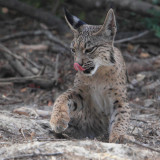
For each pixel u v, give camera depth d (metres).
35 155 7.02
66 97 8.95
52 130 9.16
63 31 19.50
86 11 20.23
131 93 13.88
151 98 13.30
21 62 15.45
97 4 19.59
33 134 8.62
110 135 8.73
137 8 18.73
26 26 20.62
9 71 15.66
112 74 9.16
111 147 7.46
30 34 19.08
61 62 15.34
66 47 14.73
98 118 9.59
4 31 20.17
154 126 10.21
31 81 14.76
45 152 7.12
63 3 21.38
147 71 15.59
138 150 7.54
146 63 15.84
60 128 8.37
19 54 16.53
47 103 13.24
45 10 21.75
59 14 21.20
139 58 17.25
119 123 8.92
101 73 9.12
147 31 18.97
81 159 6.94
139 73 15.48
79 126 9.52
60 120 8.41
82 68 8.87
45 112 10.96
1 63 16.50
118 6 18.95
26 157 7.00
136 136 9.45
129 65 15.61
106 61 9.06
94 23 19.58
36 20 19.86
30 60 15.61
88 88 9.31
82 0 20.06
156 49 18.52
